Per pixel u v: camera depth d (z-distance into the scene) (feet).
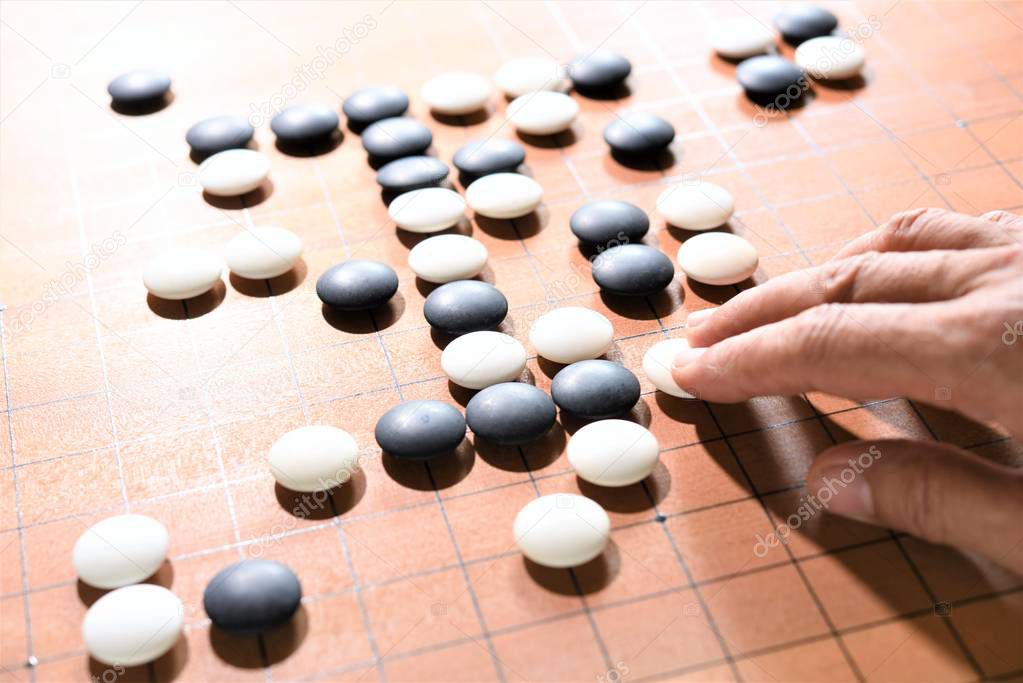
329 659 1.16
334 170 1.60
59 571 1.22
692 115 1.67
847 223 1.51
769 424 1.31
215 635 1.17
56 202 1.56
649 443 1.26
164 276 1.42
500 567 1.21
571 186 1.57
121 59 1.77
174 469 1.28
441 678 1.14
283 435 1.30
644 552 1.22
